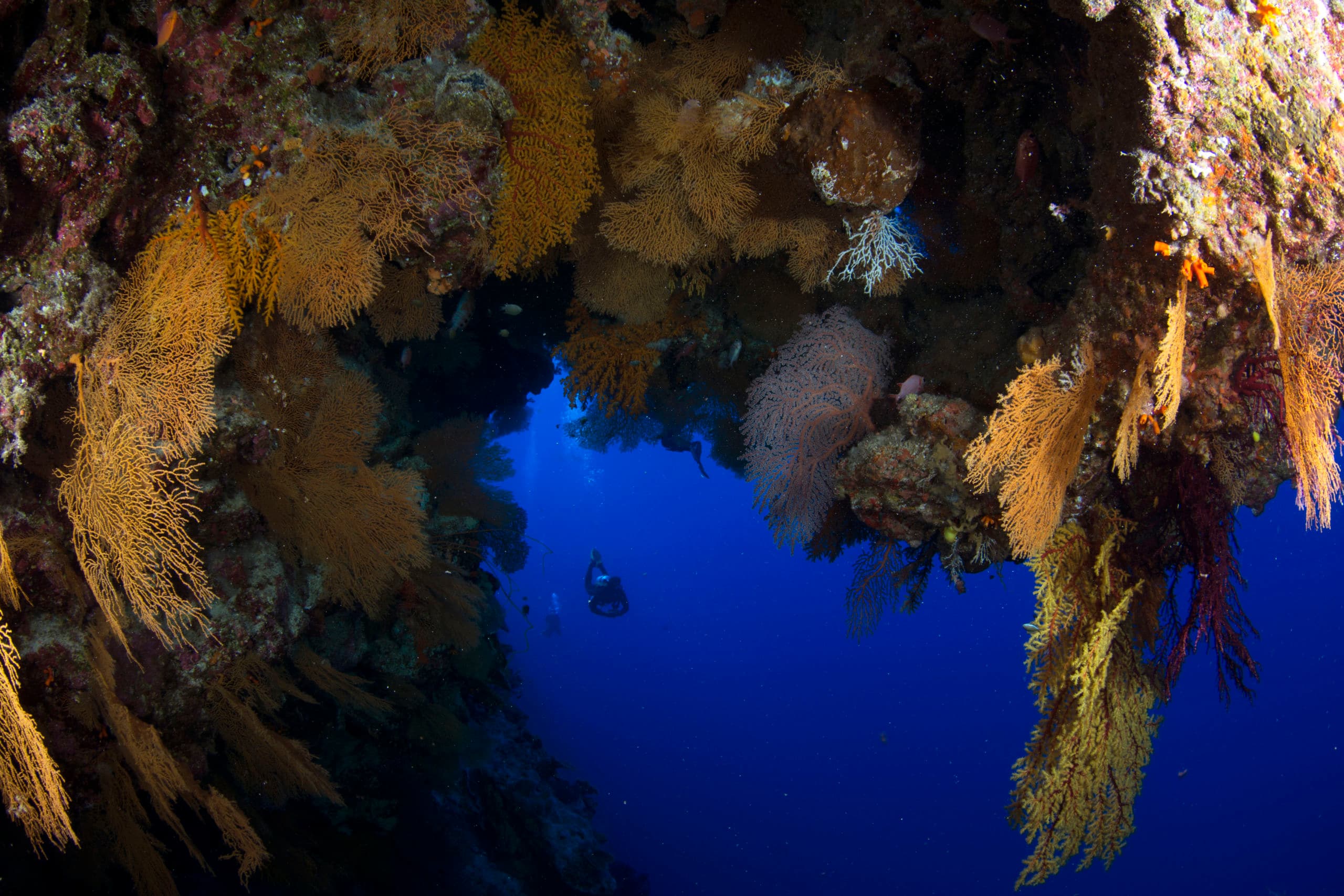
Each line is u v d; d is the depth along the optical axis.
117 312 2.84
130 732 3.19
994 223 4.21
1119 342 3.26
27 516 3.00
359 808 6.61
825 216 4.30
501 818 8.77
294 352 3.92
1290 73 2.71
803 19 3.82
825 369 4.95
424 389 7.46
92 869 4.21
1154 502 3.79
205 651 3.46
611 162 4.21
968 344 4.48
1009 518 3.56
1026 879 3.90
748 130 3.93
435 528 6.51
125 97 2.63
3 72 2.49
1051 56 3.38
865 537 5.87
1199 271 2.84
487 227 3.66
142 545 2.91
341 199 3.19
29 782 2.73
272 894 5.33
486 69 3.46
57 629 3.09
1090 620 3.87
